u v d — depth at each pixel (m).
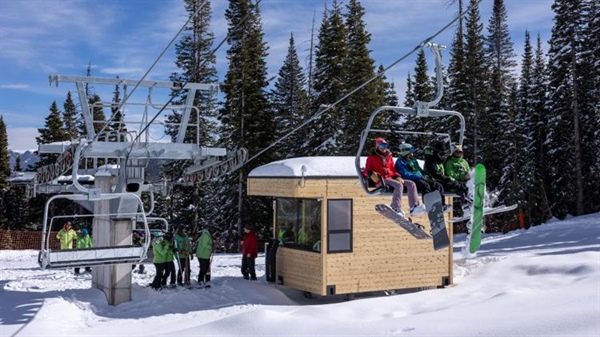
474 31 38.78
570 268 14.94
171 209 43.91
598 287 12.12
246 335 10.30
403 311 12.84
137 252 13.17
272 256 16.64
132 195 12.97
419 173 9.99
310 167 14.95
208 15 40.16
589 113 39.22
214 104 40.78
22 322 12.72
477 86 39.00
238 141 36.78
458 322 10.18
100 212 16.47
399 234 15.62
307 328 10.45
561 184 41.47
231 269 20.83
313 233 15.34
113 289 14.78
